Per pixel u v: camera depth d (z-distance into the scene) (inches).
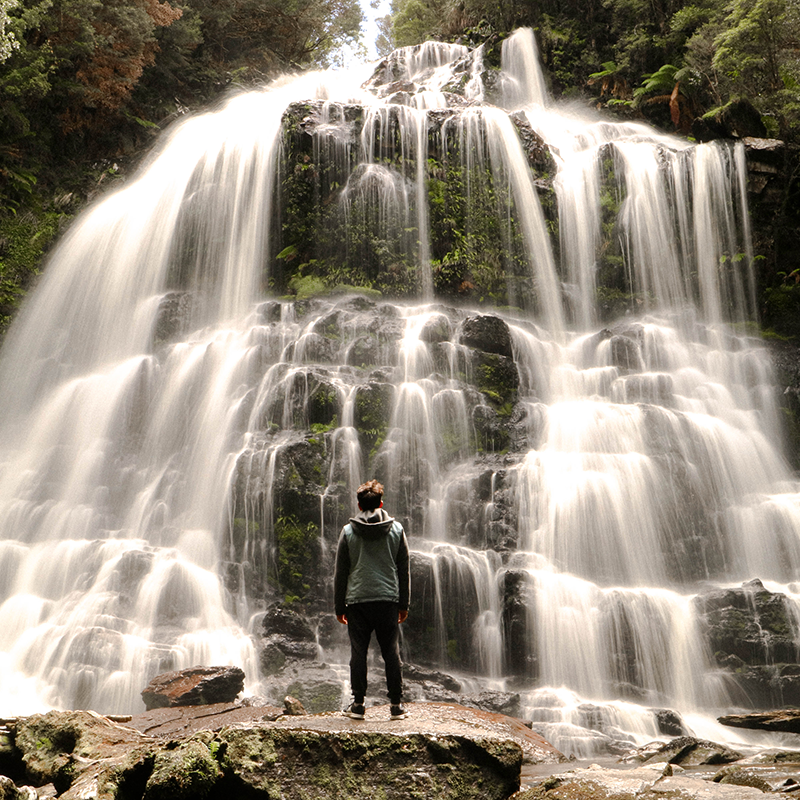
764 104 1157.1
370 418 714.8
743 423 820.6
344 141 965.2
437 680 552.7
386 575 281.9
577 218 1043.9
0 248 1104.8
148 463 780.0
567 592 601.0
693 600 601.3
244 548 660.1
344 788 241.4
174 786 236.2
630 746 464.8
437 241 950.4
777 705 562.6
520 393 814.5
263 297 944.9
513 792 261.9
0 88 1185.4
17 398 956.0
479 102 1251.2
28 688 542.9
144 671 545.6
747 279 977.5
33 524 748.6
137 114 1432.1
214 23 1601.9
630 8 1455.5
